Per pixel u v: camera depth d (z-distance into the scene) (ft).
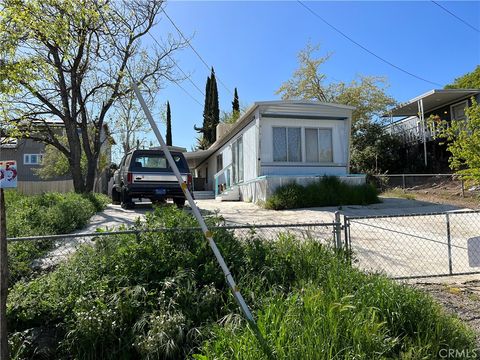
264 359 10.04
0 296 9.75
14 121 25.63
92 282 14.60
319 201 46.32
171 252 15.70
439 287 17.83
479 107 25.17
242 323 12.36
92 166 56.59
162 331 12.33
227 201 60.44
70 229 27.91
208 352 10.98
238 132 64.34
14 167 9.80
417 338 11.53
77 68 45.24
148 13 46.39
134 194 41.27
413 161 77.30
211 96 129.80
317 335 10.49
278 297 13.24
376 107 88.07
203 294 14.15
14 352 12.72
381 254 23.94
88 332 12.71
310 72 94.17
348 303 12.10
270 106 52.31
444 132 27.86
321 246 17.30
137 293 13.74
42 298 14.34
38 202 34.27
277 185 49.52
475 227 32.89
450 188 56.65
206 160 101.45
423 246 26.04
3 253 9.86
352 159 76.84
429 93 71.67
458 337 11.99
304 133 55.01
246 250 16.42
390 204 46.06
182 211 20.26
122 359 12.62
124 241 16.26
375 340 10.82
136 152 42.39
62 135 84.69
